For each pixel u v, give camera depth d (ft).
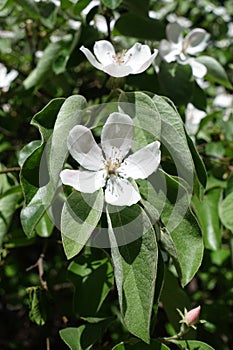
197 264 0.99
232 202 1.29
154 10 1.94
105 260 1.21
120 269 0.94
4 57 1.80
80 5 1.29
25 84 1.51
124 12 1.50
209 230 1.37
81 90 1.63
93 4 1.44
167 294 1.21
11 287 1.95
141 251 0.94
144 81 1.34
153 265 0.92
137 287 0.93
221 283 1.83
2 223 1.30
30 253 1.90
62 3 1.32
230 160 1.55
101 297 1.18
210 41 2.13
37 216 1.06
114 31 1.37
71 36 1.51
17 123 1.72
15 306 2.00
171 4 2.04
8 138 1.80
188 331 1.16
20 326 1.99
